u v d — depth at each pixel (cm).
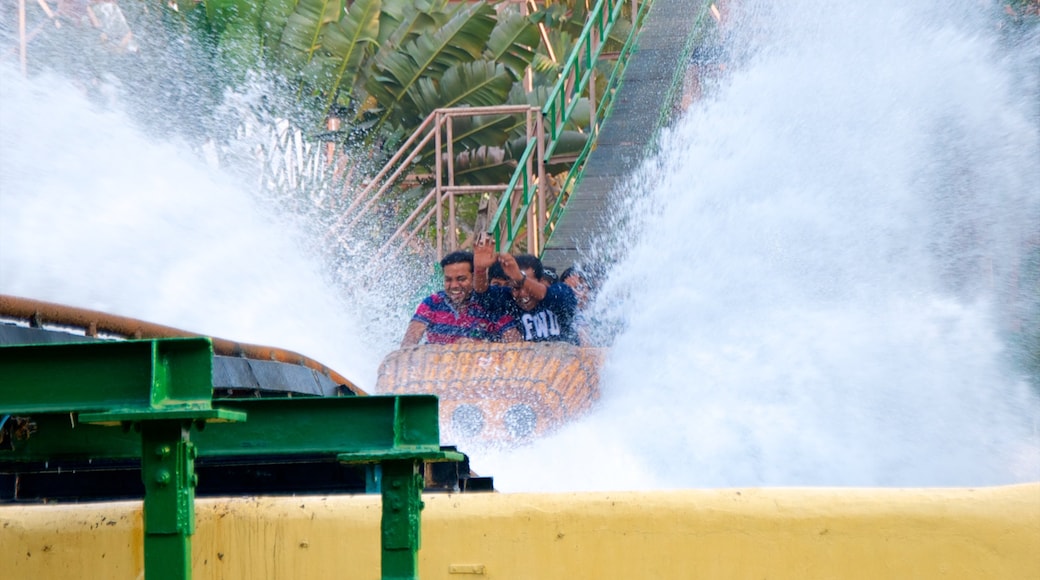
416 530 1048
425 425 1070
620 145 6044
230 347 2059
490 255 3459
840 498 1105
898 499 1089
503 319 3469
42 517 1224
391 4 7488
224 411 923
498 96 7419
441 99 7438
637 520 1137
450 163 6072
